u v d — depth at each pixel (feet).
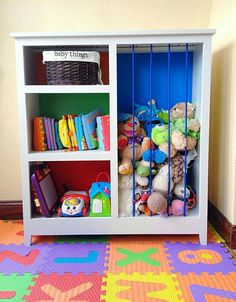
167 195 4.69
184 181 4.71
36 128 4.82
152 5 5.38
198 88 4.85
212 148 5.48
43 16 5.39
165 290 3.45
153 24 5.41
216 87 5.23
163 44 4.58
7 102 5.56
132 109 5.11
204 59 4.37
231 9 4.53
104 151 4.70
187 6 5.39
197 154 4.76
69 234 4.69
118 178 4.78
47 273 3.85
